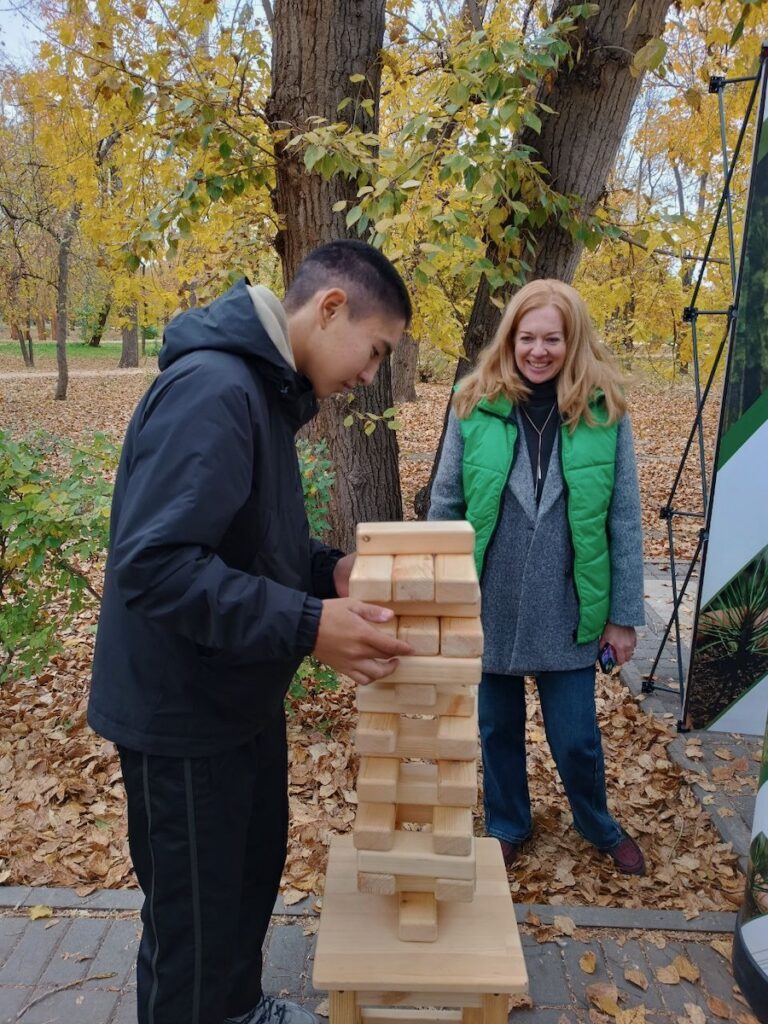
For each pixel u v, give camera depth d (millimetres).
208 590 1191
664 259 5402
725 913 2459
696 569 6008
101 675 1456
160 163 4734
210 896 1466
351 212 3283
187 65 4121
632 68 3096
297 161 3998
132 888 2572
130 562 1194
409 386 15625
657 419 14047
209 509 1215
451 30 4664
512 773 2607
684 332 5520
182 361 1322
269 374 1364
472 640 1292
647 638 4699
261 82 4621
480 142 3219
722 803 3018
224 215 4711
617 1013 2078
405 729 1410
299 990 2176
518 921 2414
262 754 1708
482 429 2316
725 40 4098
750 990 2096
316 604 1254
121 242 4996
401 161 3434
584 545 2227
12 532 3340
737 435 3166
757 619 3287
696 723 3510
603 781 2539
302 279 1469
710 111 5199
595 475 2217
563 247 4027
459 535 1391
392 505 4742
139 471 1253
